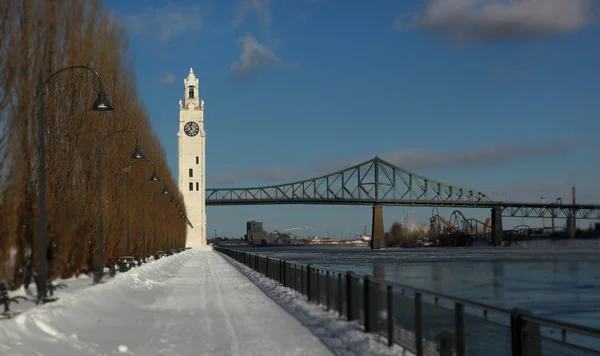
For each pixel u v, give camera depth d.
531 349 8.16
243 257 62.19
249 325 18.44
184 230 148.12
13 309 18.89
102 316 20.20
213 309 22.98
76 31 34.62
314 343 14.98
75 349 14.06
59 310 18.41
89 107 35.06
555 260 118.81
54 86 32.75
